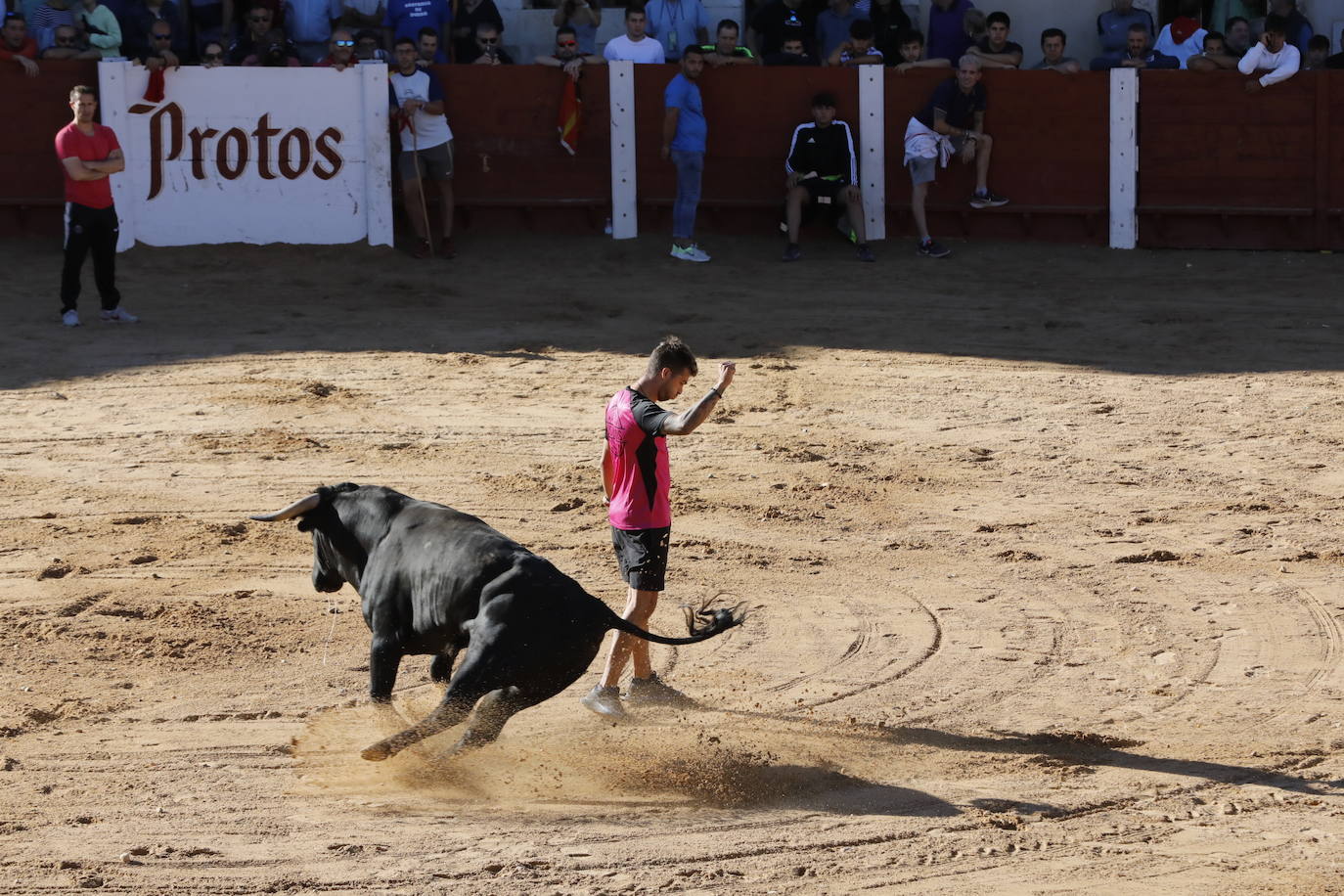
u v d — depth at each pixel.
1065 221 59.50
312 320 47.28
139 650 22.80
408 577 17.95
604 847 16.41
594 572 26.45
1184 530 29.19
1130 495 31.53
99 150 44.91
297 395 38.62
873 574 26.81
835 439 35.81
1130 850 16.39
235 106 55.03
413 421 36.69
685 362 20.39
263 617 24.27
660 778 18.45
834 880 15.64
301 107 55.34
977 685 21.73
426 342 44.75
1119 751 19.34
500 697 17.22
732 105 58.28
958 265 55.75
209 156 55.16
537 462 33.44
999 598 25.58
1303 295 51.28
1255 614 24.59
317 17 57.50
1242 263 56.78
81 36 56.06
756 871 15.84
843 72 58.00
